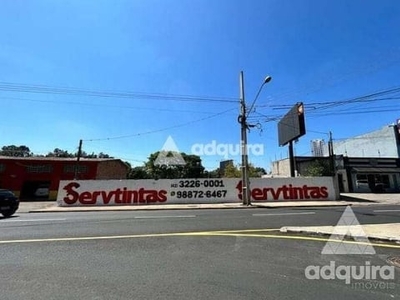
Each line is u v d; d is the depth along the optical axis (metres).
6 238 9.36
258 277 5.61
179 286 5.11
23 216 16.36
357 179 37.53
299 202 26.25
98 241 8.87
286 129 35.44
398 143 40.34
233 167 49.19
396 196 30.39
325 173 37.88
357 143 46.09
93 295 4.71
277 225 12.01
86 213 18.45
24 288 5.01
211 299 4.57
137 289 4.97
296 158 41.41
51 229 11.15
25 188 43.00
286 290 4.97
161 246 8.19
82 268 6.14
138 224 12.44
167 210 20.44
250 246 8.19
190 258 6.93
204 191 27.42
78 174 43.69
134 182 26.92
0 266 6.29
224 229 11.09
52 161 43.75
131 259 6.83
